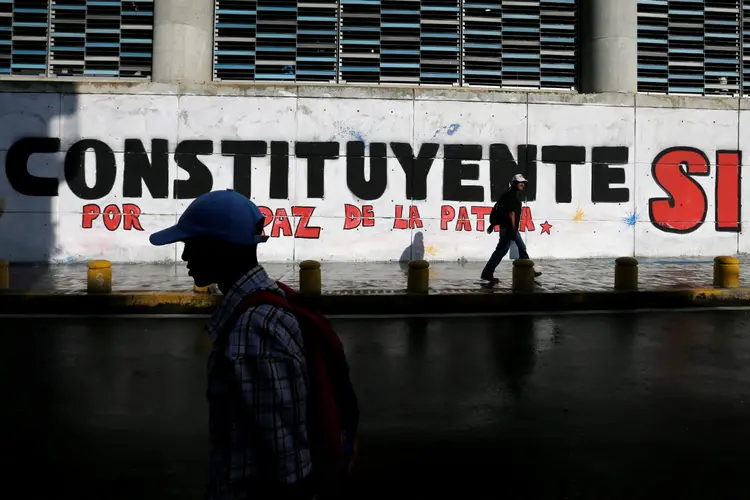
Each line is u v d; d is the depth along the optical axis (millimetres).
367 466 4043
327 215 15750
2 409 5141
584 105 16188
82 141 15320
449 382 5977
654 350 7293
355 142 15758
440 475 3904
